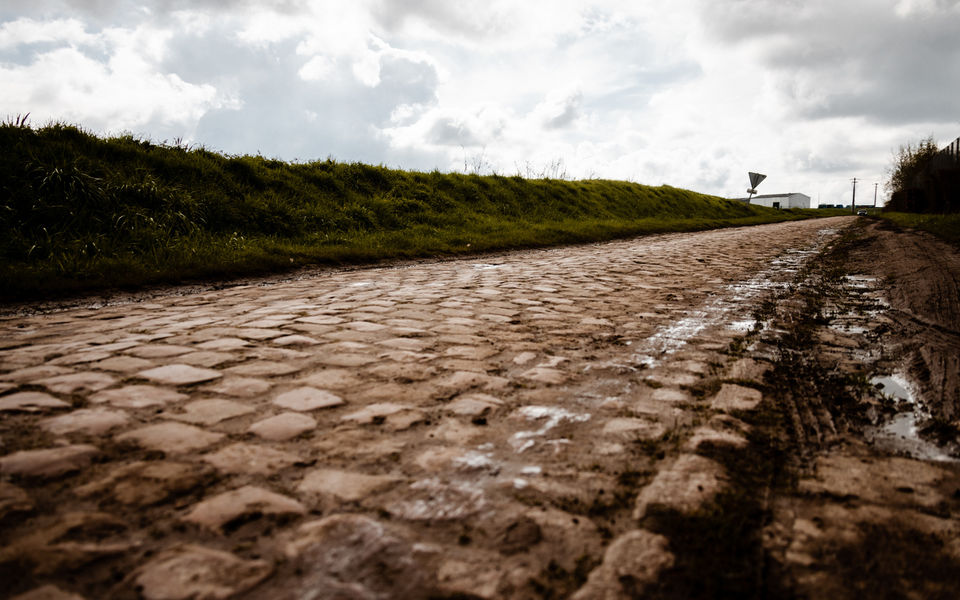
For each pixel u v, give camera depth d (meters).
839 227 20.06
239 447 2.09
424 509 1.70
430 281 6.99
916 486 1.89
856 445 2.24
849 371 3.23
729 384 2.97
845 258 9.27
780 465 2.04
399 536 1.56
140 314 4.68
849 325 4.44
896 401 2.75
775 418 2.50
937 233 11.30
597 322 4.55
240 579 1.36
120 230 7.44
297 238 9.82
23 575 1.34
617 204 22.88
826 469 2.02
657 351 3.66
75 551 1.44
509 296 5.79
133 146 9.80
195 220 8.86
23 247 6.31
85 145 9.03
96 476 1.83
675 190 29.53
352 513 1.67
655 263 9.16
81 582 1.33
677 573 1.42
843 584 1.39
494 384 2.92
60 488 1.75
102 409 2.42
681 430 2.35
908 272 6.71
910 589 1.37
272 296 5.72
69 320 4.41
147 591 1.31
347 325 4.27
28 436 2.12
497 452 2.11
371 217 12.11
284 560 1.44
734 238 15.55
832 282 6.78
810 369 3.27
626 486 1.86
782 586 1.38
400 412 2.49
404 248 10.28
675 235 17.25
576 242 13.88
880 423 2.48
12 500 1.66
